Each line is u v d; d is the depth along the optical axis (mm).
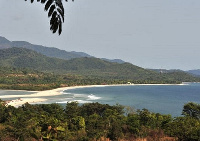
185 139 26500
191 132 26328
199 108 86188
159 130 32656
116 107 114625
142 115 66812
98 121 66375
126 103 195500
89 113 112000
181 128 29297
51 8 3676
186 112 89500
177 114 149625
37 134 38688
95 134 37781
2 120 84188
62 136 40031
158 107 179375
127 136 35812
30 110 104062
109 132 37406
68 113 100938
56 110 106938
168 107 180000
